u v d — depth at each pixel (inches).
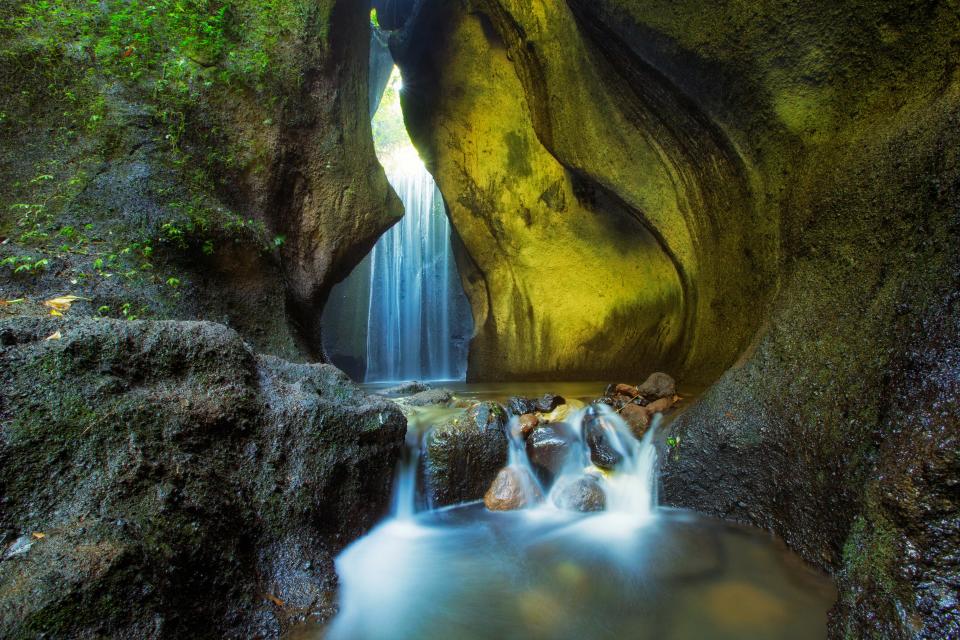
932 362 85.0
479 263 420.5
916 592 70.8
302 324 252.5
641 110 227.1
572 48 260.2
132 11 218.4
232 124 234.5
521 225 387.9
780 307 144.9
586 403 208.7
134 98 207.3
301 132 260.2
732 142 183.2
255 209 238.2
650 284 313.6
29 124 184.4
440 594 124.6
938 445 74.7
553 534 157.0
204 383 119.6
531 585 128.8
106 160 191.3
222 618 98.3
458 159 417.7
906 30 123.9
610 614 115.0
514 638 107.3
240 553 109.0
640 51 200.7
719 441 145.9
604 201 341.4
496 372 405.1
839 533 108.9
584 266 358.6
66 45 198.1
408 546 151.0
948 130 105.2
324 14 272.8
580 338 351.9
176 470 102.8
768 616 108.7
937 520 72.0
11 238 162.2
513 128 386.3
